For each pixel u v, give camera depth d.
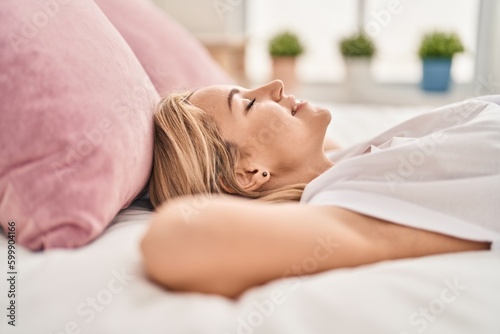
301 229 0.53
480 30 2.26
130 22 1.23
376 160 0.65
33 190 0.61
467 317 0.44
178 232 0.49
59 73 0.65
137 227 0.67
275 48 2.28
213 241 0.49
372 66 2.39
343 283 0.48
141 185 0.74
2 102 0.63
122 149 0.66
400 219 0.58
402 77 2.43
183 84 1.22
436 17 2.31
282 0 2.40
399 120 1.50
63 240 0.61
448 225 0.58
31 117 0.62
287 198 0.73
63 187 0.61
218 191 0.75
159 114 0.78
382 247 0.56
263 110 0.77
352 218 0.58
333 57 2.45
